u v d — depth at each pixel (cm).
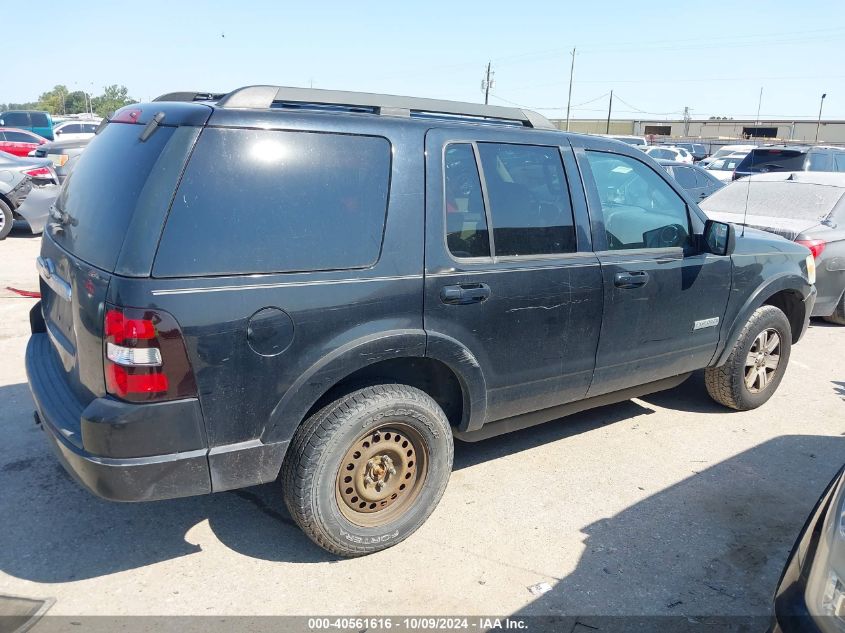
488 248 344
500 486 394
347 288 296
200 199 267
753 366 497
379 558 326
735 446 453
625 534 350
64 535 336
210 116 273
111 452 259
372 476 321
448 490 389
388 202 310
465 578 312
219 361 269
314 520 302
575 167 382
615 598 302
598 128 7006
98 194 291
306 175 291
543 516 364
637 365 418
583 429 475
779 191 771
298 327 285
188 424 268
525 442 453
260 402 282
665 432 472
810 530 228
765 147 1427
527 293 353
